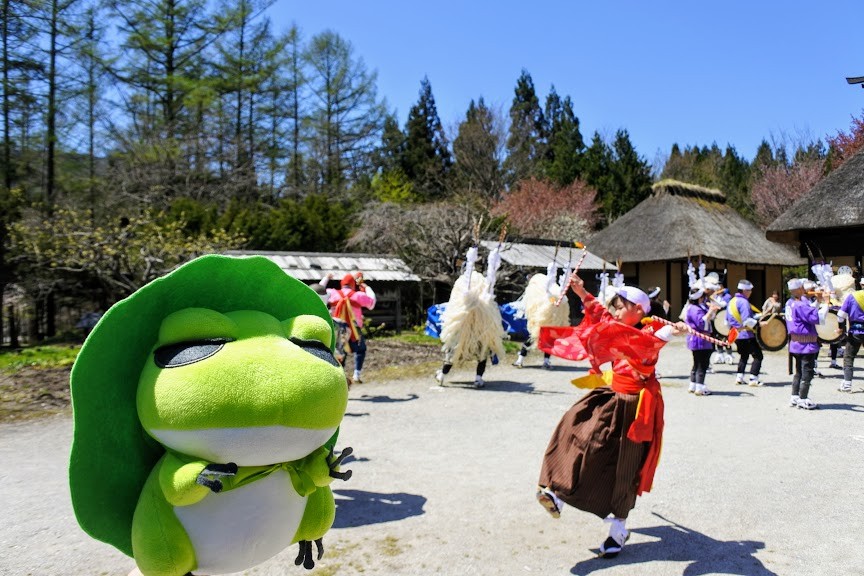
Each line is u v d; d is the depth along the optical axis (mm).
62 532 4449
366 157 42969
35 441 7078
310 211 24625
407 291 19781
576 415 4176
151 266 17750
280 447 2139
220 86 34406
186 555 2182
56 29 24297
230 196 31156
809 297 11594
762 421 7789
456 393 9805
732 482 5391
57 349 14773
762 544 4148
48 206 21281
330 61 42031
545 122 55125
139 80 31859
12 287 18734
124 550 2406
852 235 17047
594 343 4172
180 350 2191
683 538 4254
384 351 14156
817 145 39125
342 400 2299
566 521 4570
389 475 5590
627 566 3838
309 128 41344
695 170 46125
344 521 4523
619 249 26344
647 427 3957
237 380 2082
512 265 19219
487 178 41375
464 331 9875
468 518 4594
